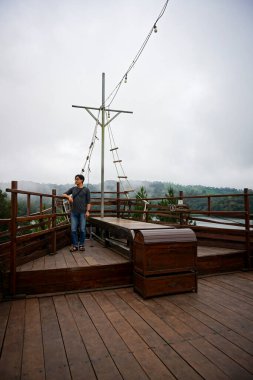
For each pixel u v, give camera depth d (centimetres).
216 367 221
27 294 396
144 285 382
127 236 452
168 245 395
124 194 991
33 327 296
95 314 331
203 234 673
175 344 259
